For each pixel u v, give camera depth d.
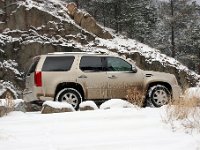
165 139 6.09
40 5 30.64
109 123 7.19
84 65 11.36
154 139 6.11
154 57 30.72
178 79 30.39
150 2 46.59
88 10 41.84
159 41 45.88
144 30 40.03
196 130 6.56
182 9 43.59
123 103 9.06
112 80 11.40
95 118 7.57
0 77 24.25
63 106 8.90
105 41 31.02
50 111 8.84
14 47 26.48
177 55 46.47
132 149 5.60
